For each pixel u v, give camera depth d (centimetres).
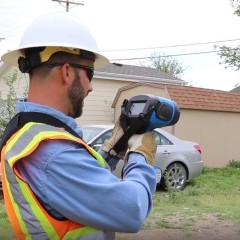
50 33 152
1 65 1792
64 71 152
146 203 146
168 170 980
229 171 1359
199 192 958
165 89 1441
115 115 1728
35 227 139
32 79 154
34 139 141
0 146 158
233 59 1911
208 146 1466
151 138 166
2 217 627
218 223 671
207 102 1456
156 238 578
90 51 155
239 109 1516
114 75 1855
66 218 141
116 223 139
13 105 996
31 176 141
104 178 141
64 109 154
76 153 141
